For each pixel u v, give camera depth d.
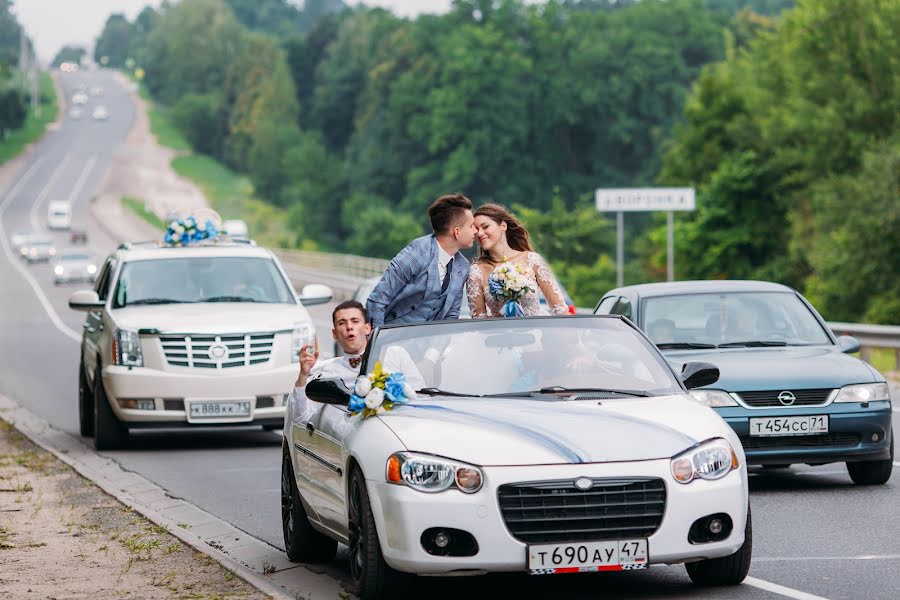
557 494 8.62
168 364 19.69
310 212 188.50
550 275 12.45
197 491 15.96
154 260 21.38
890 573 10.11
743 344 15.60
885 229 55.22
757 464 14.14
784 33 72.75
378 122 199.88
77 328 51.66
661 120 159.12
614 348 10.20
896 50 67.69
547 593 9.83
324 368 11.36
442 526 8.65
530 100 160.62
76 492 15.52
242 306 20.70
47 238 120.56
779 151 72.44
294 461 11.26
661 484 8.73
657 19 162.50
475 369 9.95
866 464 14.61
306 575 10.69
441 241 11.55
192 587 9.84
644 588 9.83
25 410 26.16
